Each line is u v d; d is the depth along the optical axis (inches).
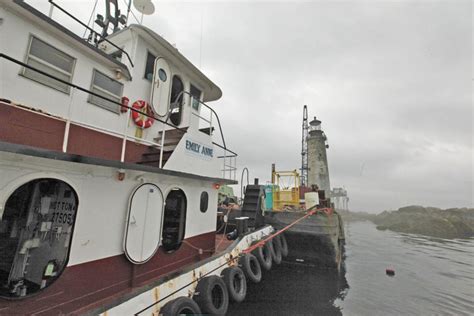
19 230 159.5
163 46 258.4
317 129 1315.2
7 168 118.4
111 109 208.4
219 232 429.7
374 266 648.4
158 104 245.1
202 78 319.9
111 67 211.5
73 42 178.2
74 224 145.9
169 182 214.7
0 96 138.6
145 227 187.5
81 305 145.4
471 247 1131.3
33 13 151.5
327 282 415.5
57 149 161.0
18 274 151.5
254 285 311.0
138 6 294.7
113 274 165.5
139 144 231.9
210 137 269.0
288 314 317.1
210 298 204.1
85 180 152.8
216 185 289.7
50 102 162.9
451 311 367.9
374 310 357.1
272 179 621.3
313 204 514.9
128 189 179.5
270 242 401.1
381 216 2957.7
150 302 161.6
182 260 229.9
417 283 505.7
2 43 142.3
